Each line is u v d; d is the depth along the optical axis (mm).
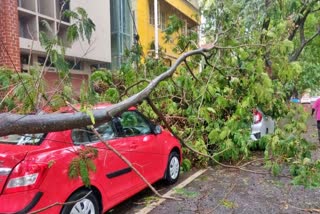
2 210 2797
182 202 4586
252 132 6938
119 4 12273
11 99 2406
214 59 4434
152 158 4844
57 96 2473
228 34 4449
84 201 3402
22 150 3115
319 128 8805
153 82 2006
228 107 4961
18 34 7277
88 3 9469
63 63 2383
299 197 4742
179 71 4652
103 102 3924
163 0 14594
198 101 4758
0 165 2910
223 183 5449
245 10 5758
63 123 1354
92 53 9445
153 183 5086
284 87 5184
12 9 7113
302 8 6344
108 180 3799
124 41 12148
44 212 2951
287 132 4344
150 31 14023
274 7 5238
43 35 2365
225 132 4445
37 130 1292
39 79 2389
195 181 5617
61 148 3293
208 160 6367
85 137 3629
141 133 4809
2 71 2812
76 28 2248
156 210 4320
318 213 4160
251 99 4215
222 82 4367
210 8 5195
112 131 4172
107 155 3799
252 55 4199
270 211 4223
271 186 5238
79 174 2139
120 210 4363
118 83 4906
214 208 4176
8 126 1229
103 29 10094
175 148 5562
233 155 5008
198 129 5379
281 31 4000
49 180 3016
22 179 2883
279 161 4062
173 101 5285
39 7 8125
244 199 4676
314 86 11570
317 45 11008
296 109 4656
